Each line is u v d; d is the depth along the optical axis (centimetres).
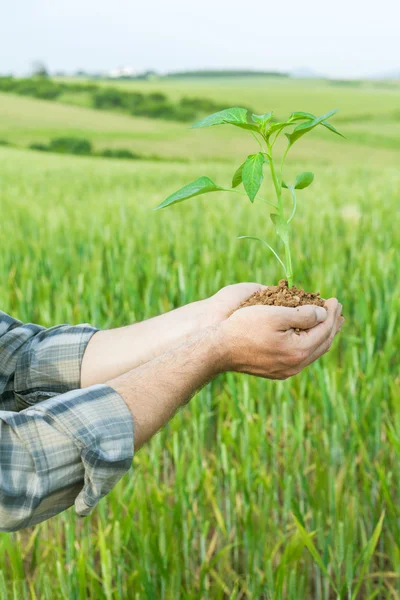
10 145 3562
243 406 255
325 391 240
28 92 5406
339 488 218
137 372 106
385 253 484
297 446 231
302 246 548
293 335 114
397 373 301
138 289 429
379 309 334
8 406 133
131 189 1350
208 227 601
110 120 4488
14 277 481
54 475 92
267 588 202
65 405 95
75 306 381
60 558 193
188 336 135
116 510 198
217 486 238
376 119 4691
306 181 129
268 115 112
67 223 657
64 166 2073
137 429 98
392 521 200
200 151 3550
